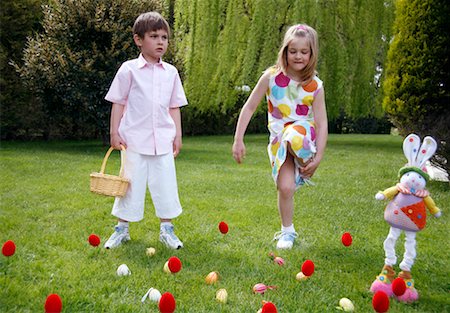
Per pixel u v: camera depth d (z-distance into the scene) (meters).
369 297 2.42
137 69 3.21
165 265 2.67
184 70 11.11
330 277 2.65
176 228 3.65
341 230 3.73
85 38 9.47
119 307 2.17
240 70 12.64
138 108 3.19
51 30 9.39
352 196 5.13
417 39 5.71
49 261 2.79
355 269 2.85
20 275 2.55
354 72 12.34
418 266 2.95
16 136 11.94
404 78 5.83
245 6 12.53
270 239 3.41
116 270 2.67
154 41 3.17
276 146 3.23
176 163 7.79
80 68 9.14
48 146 10.58
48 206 4.29
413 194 2.40
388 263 2.49
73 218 3.89
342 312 2.23
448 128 5.62
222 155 9.42
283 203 3.27
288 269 2.76
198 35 12.48
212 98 12.79
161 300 1.86
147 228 3.64
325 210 4.41
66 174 6.15
